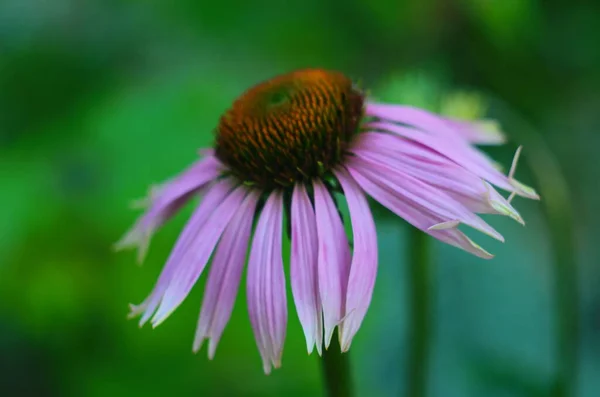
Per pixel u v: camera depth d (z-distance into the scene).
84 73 0.58
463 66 0.59
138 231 0.35
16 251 0.42
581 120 0.65
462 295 0.52
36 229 0.42
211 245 0.32
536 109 0.61
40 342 0.44
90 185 0.45
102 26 0.61
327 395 0.32
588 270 0.61
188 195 0.35
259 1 0.60
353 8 0.59
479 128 0.35
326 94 0.33
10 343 0.45
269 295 0.31
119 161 0.45
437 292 0.52
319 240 0.31
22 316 0.42
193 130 0.46
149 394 0.42
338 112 0.33
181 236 0.33
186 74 0.59
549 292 0.51
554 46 0.59
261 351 0.31
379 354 0.49
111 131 0.46
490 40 0.56
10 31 0.57
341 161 0.32
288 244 0.40
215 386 0.42
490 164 0.33
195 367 0.42
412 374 0.39
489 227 0.31
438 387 0.47
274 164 0.32
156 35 0.62
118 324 0.42
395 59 0.60
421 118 0.33
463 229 0.56
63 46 0.58
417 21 0.58
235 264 0.32
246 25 0.61
